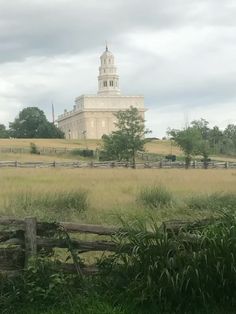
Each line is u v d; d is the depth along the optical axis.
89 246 6.26
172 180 27.95
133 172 39.06
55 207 13.62
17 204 13.23
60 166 52.00
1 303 5.71
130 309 5.64
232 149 98.62
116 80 195.75
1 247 6.61
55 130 159.75
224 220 6.31
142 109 177.25
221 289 5.84
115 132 66.81
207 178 30.38
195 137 63.53
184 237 5.99
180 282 5.63
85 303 5.71
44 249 6.24
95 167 51.78
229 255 5.82
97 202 15.54
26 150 89.19
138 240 5.97
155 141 141.75
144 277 5.81
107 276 6.11
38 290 5.82
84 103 174.25
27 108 161.00
